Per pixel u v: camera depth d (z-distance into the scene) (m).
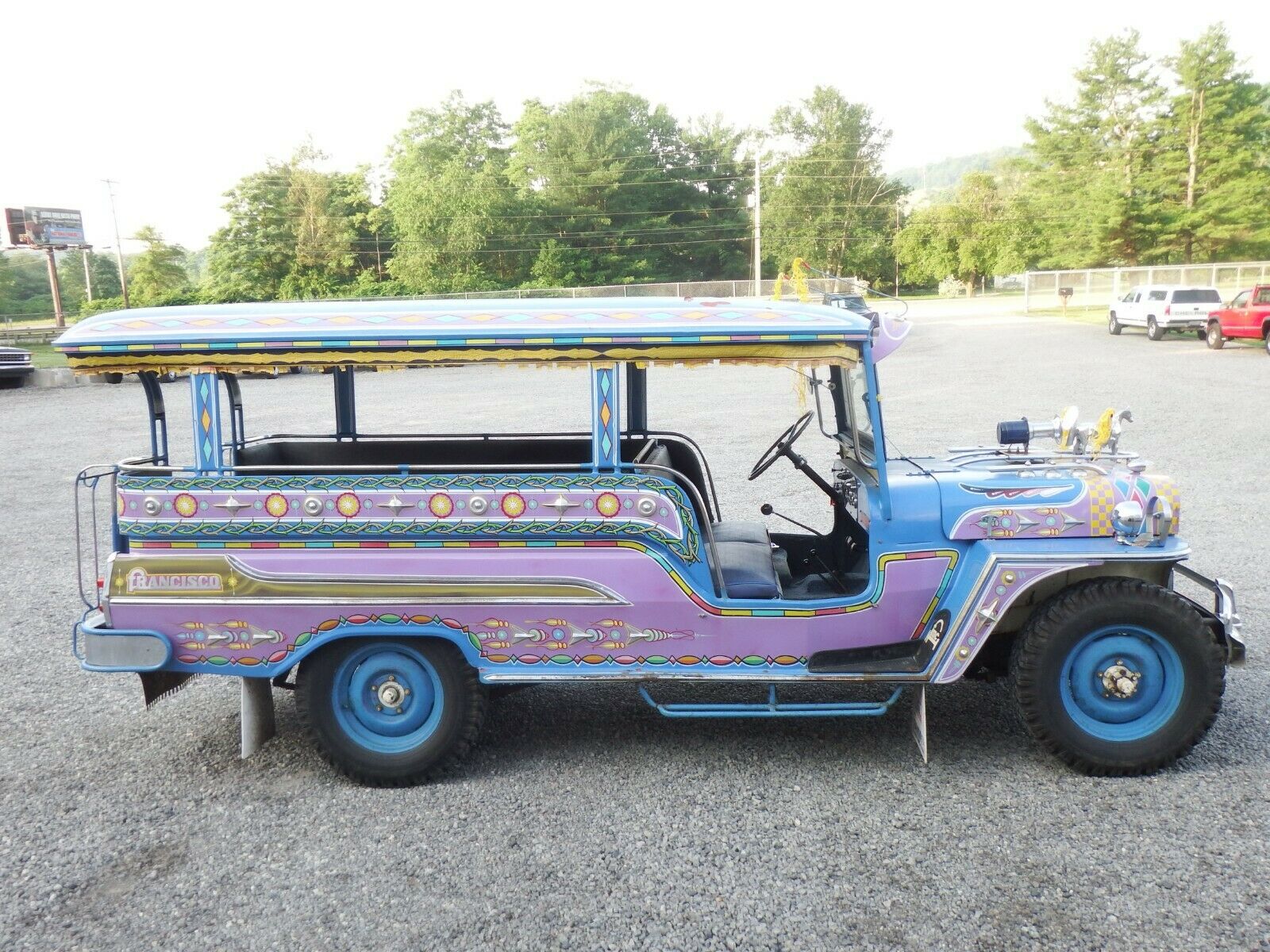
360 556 4.13
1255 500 9.16
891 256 87.81
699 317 4.02
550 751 4.59
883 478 4.12
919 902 3.30
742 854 3.64
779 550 5.29
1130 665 4.11
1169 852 3.56
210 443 4.13
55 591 7.64
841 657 4.23
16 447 15.02
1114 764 4.11
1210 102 55.91
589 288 55.00
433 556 4.12
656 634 4.16
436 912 3.33
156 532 4.18
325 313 4.05
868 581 4.71
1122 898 3.29
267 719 4.60
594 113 73.19
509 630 4.16
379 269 73.62
